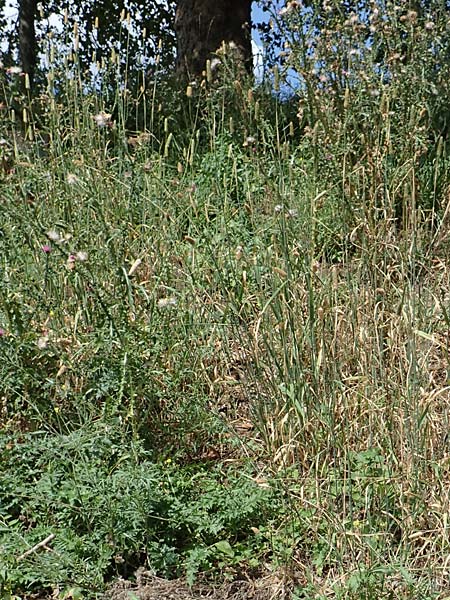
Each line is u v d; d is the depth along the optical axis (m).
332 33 4.32
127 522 2.67
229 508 2.76
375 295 3.38
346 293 3.58
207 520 2.72
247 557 2.72
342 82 4.37
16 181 3.89
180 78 7.94
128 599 2.52
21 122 5.39
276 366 3.17
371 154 4.01
